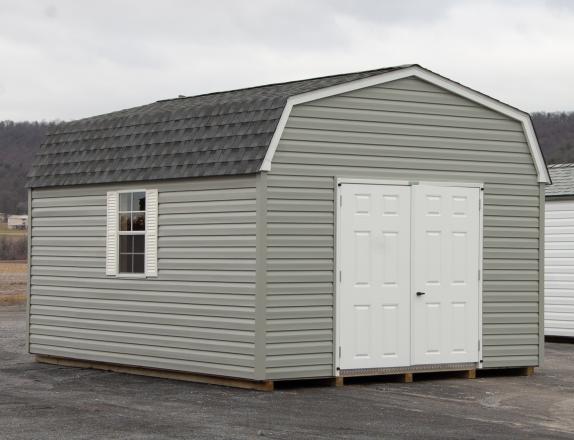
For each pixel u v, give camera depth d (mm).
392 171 15961
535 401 14516
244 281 15047
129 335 16969
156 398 14203
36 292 18797
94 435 11328
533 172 17359
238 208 15164
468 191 16688
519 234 17203
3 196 93188
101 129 18078
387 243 15891
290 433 11539
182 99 19422
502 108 16969
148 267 16594
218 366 15430
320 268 15289
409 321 16094
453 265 16531
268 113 15148
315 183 15266
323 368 15289
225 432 11547
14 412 12914
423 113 16281
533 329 17328
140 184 16766
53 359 18562
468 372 16781
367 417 12742
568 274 24141
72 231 18109
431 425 12273
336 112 15500
